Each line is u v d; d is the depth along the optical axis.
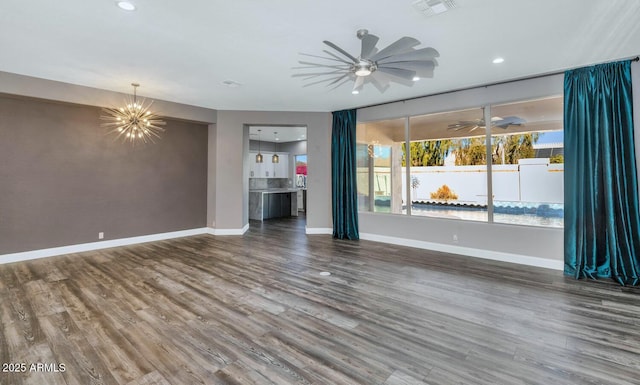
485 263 4.37
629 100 3.52
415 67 2.82
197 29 2.91
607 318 2.67
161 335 2.40
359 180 6.25
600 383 1.84
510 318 2.68
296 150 10.96
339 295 3.21
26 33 2.98
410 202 5.55
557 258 4.05
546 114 4.24
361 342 2.31
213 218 6.62
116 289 3.35
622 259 3.54
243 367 2.00
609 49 3.30
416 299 3.10
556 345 2.25
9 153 4.39
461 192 4.97
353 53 3.43
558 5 2.48
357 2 2.44
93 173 5.19
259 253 4.96
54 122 4.77
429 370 1.97
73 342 2.29
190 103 5.80
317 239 6.06
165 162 6.10
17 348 2.20
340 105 5.90
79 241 5.04
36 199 4.62
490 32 2.94
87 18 2.70
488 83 4.48
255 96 5.26
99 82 4.50
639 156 3.49
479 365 2.02
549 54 3.44
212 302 3.03
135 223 5.69
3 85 4.05
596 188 3.67
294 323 2.60
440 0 2.41
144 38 3.09
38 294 3.19
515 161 4.47
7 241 4.38
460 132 4.98
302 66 3.83
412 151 5.52
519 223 4.45
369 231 6.00
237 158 6.50
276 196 9.59
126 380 1.87
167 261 4.48
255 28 2.88
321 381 1.87
